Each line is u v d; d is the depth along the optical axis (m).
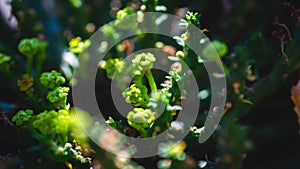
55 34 0.62
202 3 0.61
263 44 0.53
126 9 0.54
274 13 0.57
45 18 0.64
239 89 0.51
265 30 0.58
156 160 0.51
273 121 0.60
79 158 0.49
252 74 0.54
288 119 0.59
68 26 0.63
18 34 0.60
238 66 0.50
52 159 0.48
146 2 0.54
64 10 0.63
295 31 0.52
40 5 0.64
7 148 0.55
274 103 0.60
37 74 0.54
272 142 0.58
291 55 0.51
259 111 0.60
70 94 0.57
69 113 0.51
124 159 0.48
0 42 0.59
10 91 0.62
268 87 0.52
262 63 0.54
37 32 0.60
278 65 0.52
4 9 0.63
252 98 0.52
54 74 0.50
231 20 0.59
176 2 0.61
